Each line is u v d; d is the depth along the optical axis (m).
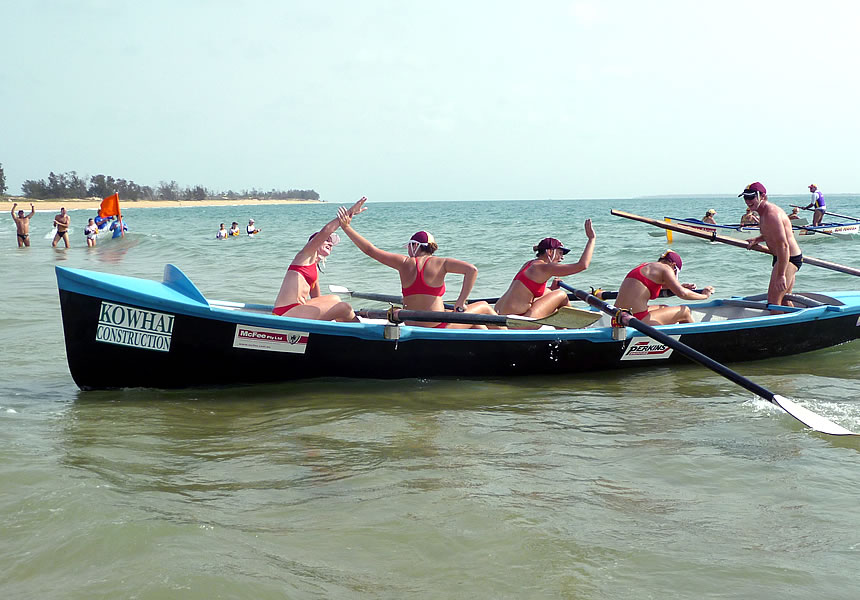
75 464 4.15
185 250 23.62
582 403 5.79
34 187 151.50
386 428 5.03
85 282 5.55
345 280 14.54
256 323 5.89
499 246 22.86
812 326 7.69
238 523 3.41
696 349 7.15
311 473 4.12
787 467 4.23
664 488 3.92
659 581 2.93
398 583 2.89
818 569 3.03
